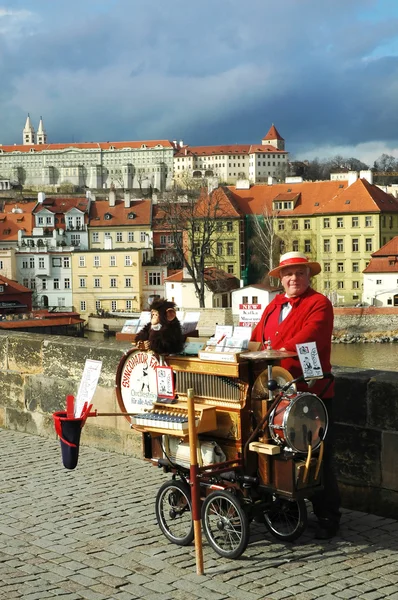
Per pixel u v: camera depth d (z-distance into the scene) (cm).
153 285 9950
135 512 748
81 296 10006
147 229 10431
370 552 627
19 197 19988
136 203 10700
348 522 708
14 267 10056
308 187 10462
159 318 681
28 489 839
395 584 563
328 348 659
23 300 8988
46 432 1112
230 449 644
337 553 625
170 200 9962
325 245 9962
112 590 566
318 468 620
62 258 10038
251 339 714
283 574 584
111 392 1009
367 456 738
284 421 599
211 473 618
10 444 1066
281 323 673
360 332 7812
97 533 693
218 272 9350
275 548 638
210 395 659
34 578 592
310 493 620
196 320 744
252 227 10269
